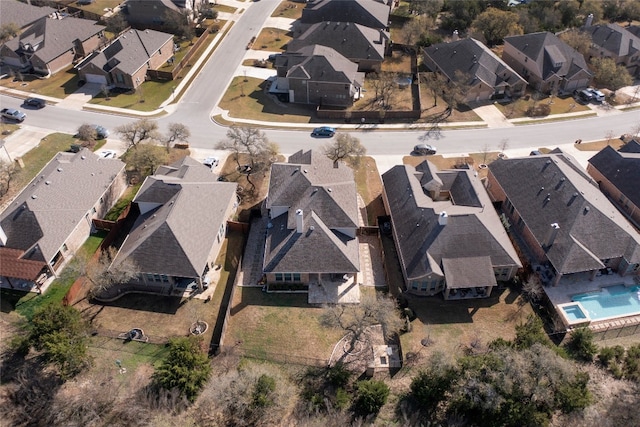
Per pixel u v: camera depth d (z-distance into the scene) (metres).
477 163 77.12
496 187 68.56
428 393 42.53
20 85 94.56
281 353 47.97
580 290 55.06
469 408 41.88
